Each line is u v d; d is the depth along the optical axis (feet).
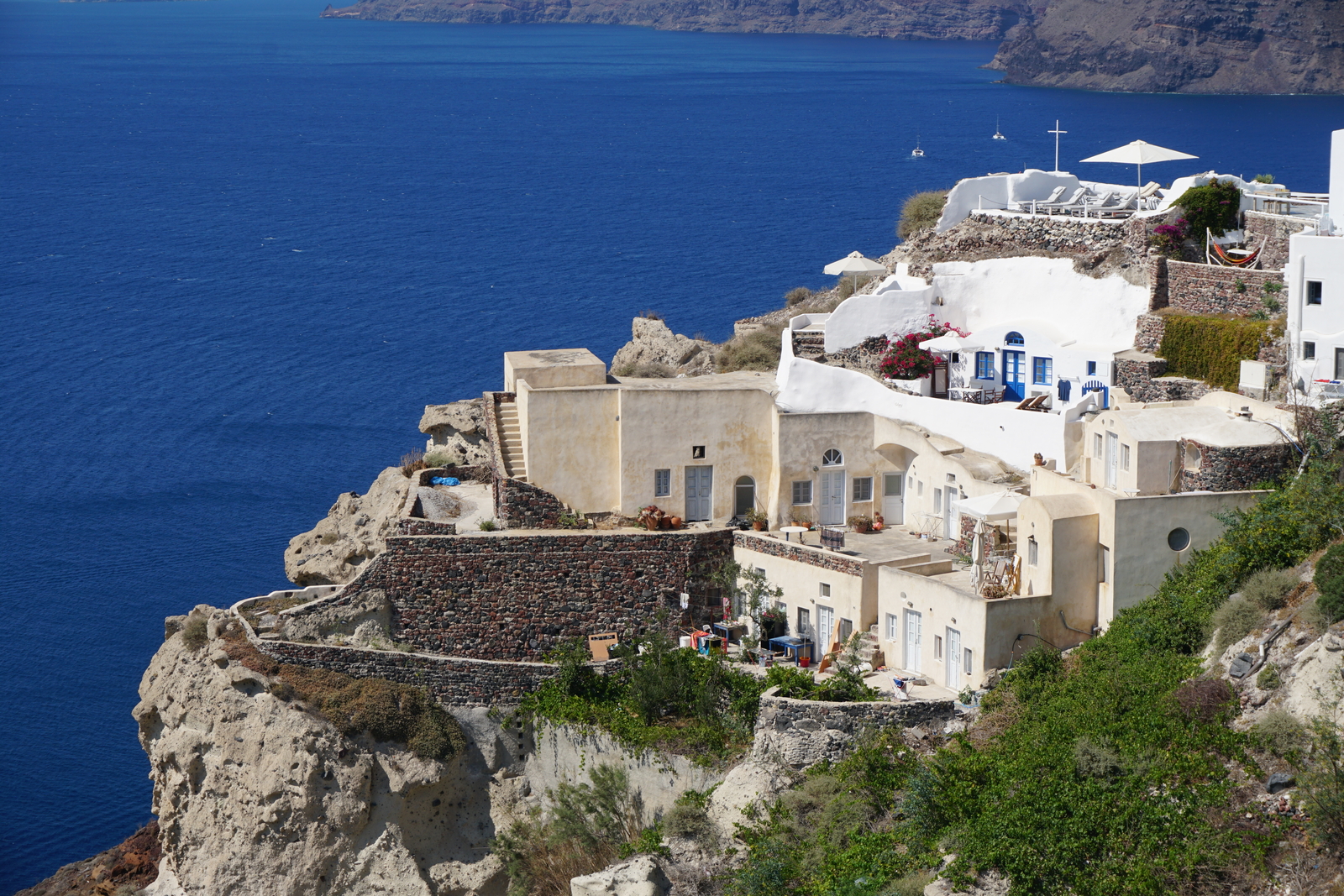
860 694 197.67
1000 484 225.56
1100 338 250.78
